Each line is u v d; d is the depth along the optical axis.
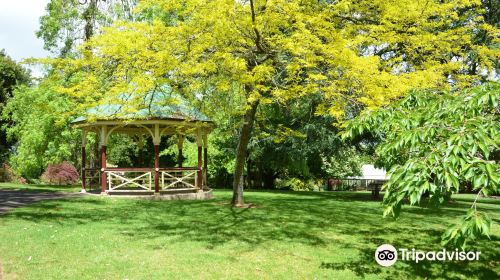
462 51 11.54
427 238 8.22
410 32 9.05
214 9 7.10
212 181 25.41
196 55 7.41
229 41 7.70
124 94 7.98
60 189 17.83
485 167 3.38
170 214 10.79
